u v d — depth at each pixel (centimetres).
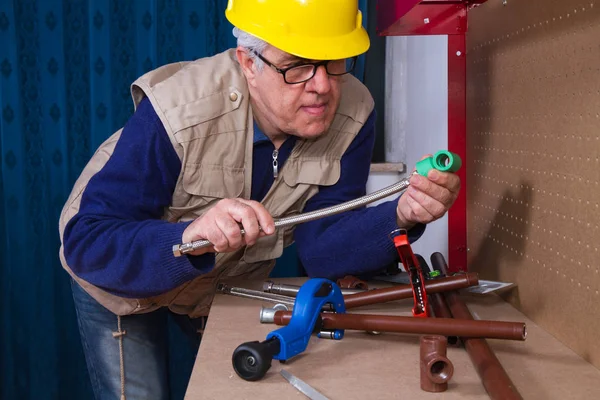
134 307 143
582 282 95
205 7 240
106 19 236
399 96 243
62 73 238
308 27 112
